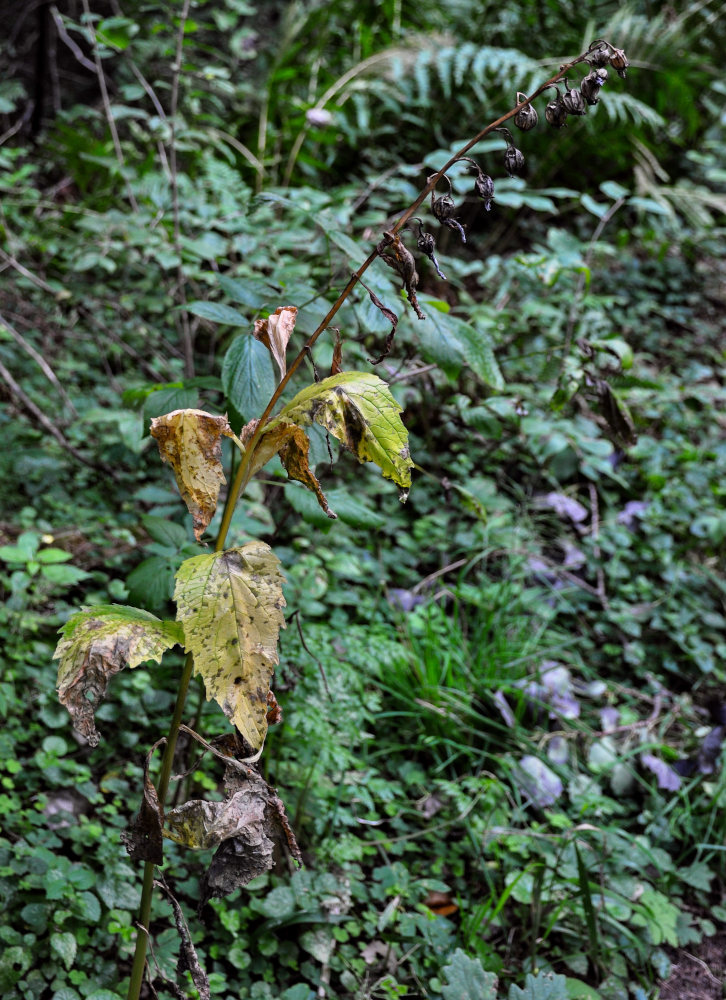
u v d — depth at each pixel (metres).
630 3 6.44
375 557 3.34
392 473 1.32
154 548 2.13
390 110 5.49
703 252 6.21
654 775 2.86
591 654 3.32
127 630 1.28
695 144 6.96
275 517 3.24
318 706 2.33
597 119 5.55
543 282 3.02
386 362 2.86
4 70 6.09
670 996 2.29
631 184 6.17
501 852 2.51
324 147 5.20
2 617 2.63
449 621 3.08
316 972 2.10
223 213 3.53
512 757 2.76
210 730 2.50
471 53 5.13
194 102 3.68
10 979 1.84
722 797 2.77
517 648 3.05
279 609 1.29
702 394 4.52
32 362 3.82
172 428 1.32
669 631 3.37
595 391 2.56
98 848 2.16
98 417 2.86
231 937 2.10
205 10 6.02
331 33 5.70
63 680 1.24
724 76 6.63
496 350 3.55
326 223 2.04
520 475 3.96
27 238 3.87
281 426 1.37
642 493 4.01
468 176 3.53
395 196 4.07
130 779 2.41
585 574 3.62
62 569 2.48
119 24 3.23
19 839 2.12
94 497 3.35
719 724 3.05
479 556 3.25
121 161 3.76
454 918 2.35
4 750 2.28
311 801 2.42
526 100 1.41
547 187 5.98
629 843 2.61
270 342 1.43
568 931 2.30
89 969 1.94
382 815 2.58
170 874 2.19
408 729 2.81
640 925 2.41
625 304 5.48
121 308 3.74
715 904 2.59
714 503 3.94
